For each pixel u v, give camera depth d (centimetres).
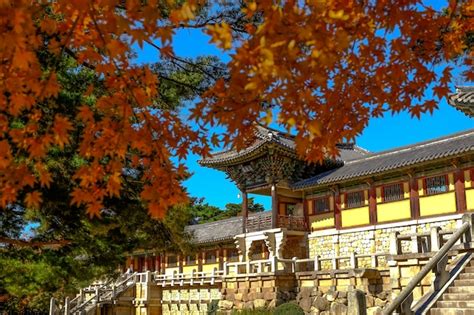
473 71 659
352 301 1202
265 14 398
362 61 524
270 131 3219
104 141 557
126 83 545
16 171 504
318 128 422
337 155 580
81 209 1002
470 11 577
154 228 1238
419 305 1279
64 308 3919
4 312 3447
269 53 354
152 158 617
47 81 472
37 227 1192
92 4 436
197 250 1459
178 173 575
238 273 3192
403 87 558
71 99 819
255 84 371
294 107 425
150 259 4922
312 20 384
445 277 1345
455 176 2653
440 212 2695
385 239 2928
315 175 3525
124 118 548
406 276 1596
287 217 3359
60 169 878
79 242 1310
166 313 4122
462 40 663
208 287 3791
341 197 3225
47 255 1333
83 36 519
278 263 3253
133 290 4275
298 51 381
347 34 420
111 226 1101
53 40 513
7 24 397
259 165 3419
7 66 457
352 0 439
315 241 3319
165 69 963
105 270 1708
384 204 2972
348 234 3128
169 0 421
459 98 1820
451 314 1217
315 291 2781
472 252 1436
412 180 2847
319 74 399
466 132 2772
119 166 564
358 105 555
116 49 459
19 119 700
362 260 3020
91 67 723
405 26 519
